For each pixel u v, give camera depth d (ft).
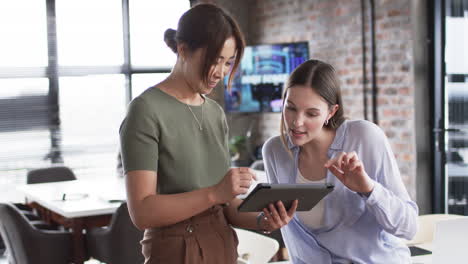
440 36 17.67
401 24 18.38
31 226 14.47
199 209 5.47
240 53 5.75
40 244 14.55
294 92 6.01
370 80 19.60
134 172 5.53
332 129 6.46
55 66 22.75
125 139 5.61
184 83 5.91
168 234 5.77
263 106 23.22
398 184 6.32
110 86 23.63
